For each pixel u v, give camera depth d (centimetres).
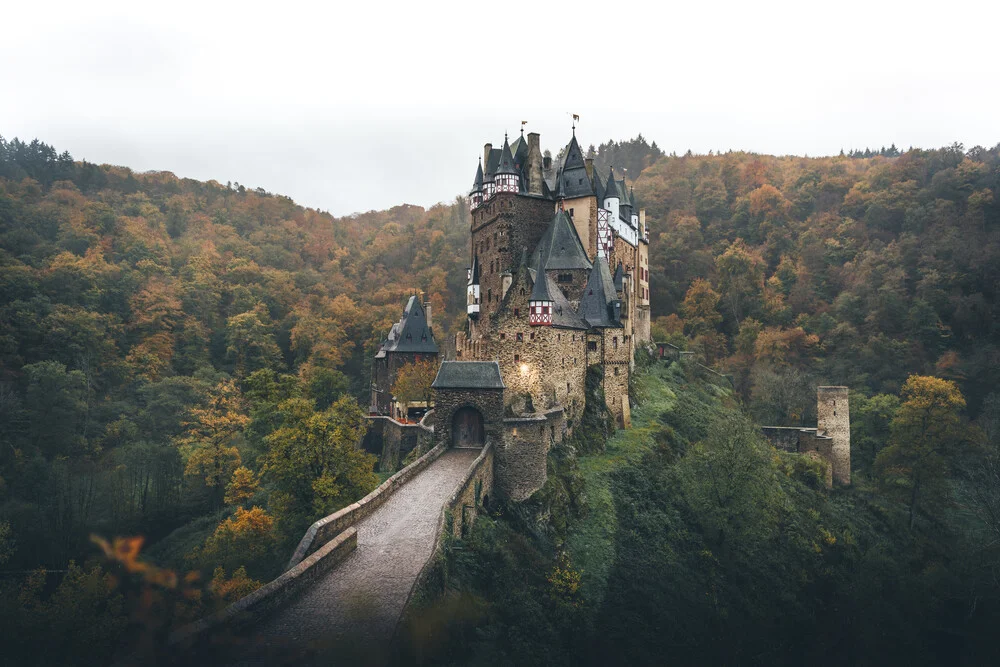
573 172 7512
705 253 13625
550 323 5062
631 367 7238
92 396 8944
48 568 5150
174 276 13012
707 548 4697
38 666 3538
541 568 3725
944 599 4834
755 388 9650
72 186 16662
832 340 11038
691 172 18162
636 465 5306
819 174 16825
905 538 5972
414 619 2017
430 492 3300
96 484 6956
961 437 6431
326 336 12119
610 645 3425
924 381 6525
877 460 6756
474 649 2502
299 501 3919
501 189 7256
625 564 4156
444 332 12144
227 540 4497
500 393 4247
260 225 18488
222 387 9888
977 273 11125
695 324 11744
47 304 9681
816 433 7106
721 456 4853
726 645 3850
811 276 12862
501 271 7225
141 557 5362
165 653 1592
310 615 1950
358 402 10925
